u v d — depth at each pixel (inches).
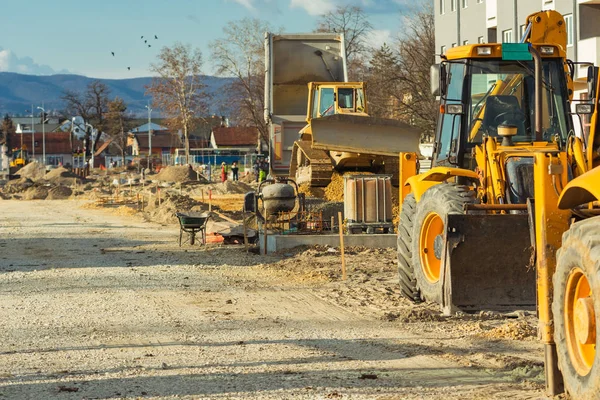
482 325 943.7
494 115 1120.8
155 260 1699.1
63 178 7303.2
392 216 1915.6
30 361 808.9
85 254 1851.6
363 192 1817.2
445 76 1151.0
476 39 4426.7
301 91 2741.1
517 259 973.2
